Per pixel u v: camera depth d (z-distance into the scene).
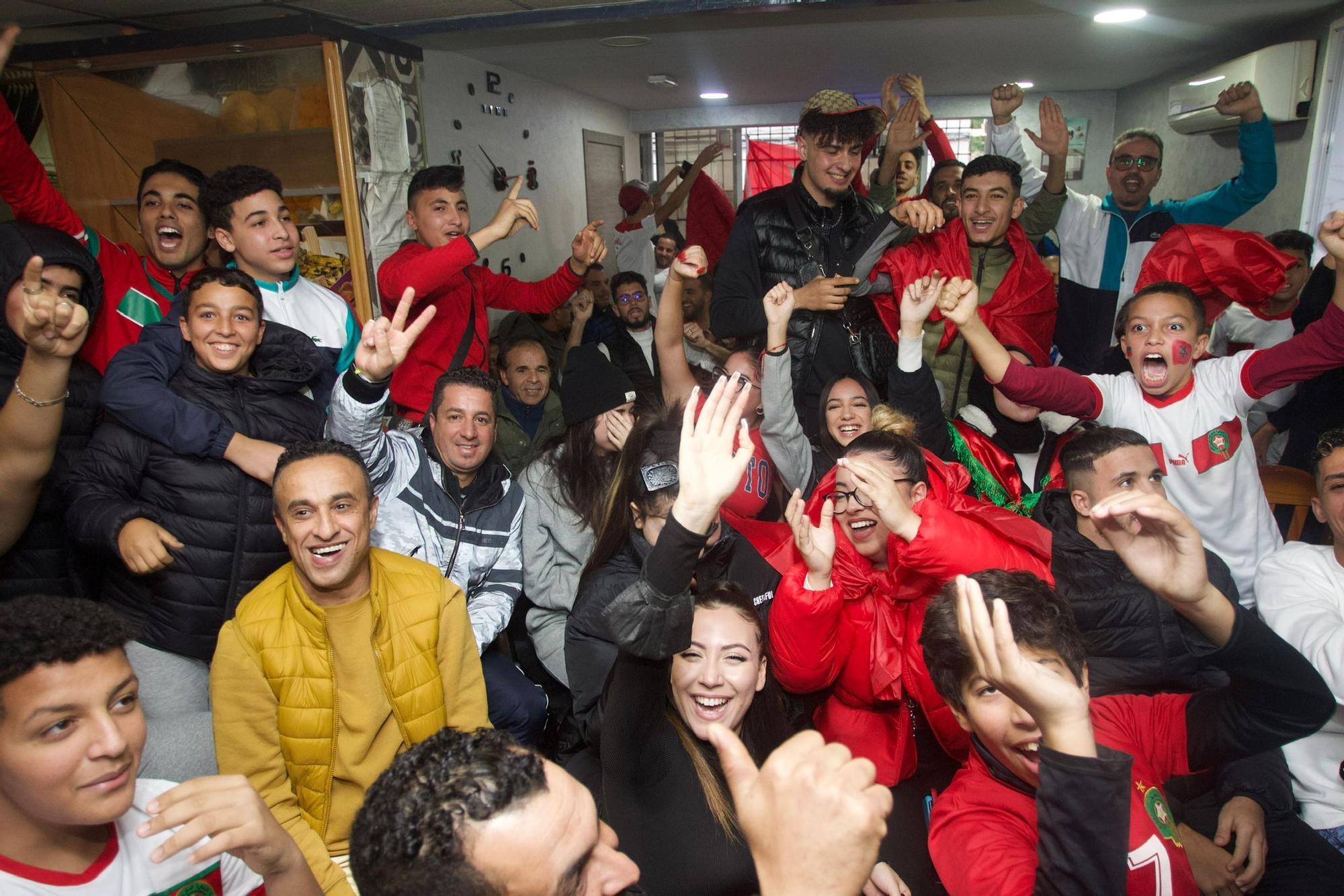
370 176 3.53
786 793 0.72
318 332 2.52
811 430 2.84
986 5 3.87
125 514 1.78
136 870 1.16
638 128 7.73
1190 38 4.66
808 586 1.67
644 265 5.99
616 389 2.35
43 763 1.00
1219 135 5.21
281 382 2.03
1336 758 1.67
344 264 3.56
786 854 0.71
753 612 1.50
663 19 4.06
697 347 3.57
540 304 3.45
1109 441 1.83
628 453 1.88
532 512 2.41
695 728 1.47
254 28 3.21
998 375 2.20
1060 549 1.84
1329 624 1.66
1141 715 1.46
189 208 2.50
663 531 1.12
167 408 1.83
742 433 1.11
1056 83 6.50
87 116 3.57
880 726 1.90
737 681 1.45
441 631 1.77
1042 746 0.98
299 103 3.42
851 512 1.81
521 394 3.61
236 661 1.63
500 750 0.85
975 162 2.85
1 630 0.99
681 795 1.41
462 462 2.20
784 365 2.32
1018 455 2.65
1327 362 2.02
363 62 3.46
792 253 2.86
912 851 1.71
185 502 1.87
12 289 2.00
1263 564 1.86
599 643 1.84
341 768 1.70
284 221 2.41
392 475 2.20
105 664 1.04
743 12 3.44
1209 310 2.94
